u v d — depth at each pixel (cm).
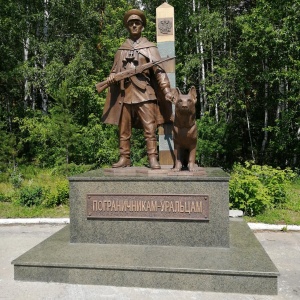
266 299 288
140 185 370
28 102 1622
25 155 1452
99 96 1309
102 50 1456
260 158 1444
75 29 1473
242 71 1231
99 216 378
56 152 1291
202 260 322
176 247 361
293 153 1245
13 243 483
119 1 1462
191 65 1249
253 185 625
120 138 438
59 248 366
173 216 363
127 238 374
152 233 368
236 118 1520
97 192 379
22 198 727
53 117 1206
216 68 1293
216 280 302
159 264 314
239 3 1494
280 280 335
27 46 1425
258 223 564
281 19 1093
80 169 1159
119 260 326
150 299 288
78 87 1268
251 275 296
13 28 1342
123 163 434
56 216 642
